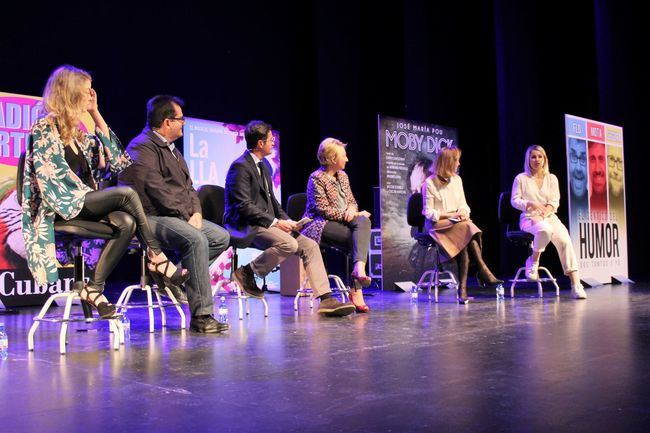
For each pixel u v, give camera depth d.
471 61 9.53
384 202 6.89
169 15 8.09
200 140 6.86
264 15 8.97
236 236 4.06
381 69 9.64
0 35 6.84
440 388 1.99
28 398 1.93
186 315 4.34
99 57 7.57
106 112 7.64
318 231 4.39
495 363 2.39
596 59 9.20
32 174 2.82
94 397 1.94
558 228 5.38
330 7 9.30
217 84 8.51
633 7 9.04
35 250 2.76
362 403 1.82
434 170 5.33
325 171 4.54
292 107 9.27
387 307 4.71
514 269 9.05
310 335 3.23
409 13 9.38
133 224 2.91
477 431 1.54
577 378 2.11
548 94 9.23
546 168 5.64
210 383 2.11
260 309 4.72
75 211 2.76
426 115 9.45
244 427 1.61
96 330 3.49
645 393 1.89
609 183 6.98
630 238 9.08
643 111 9.09
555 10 9.20
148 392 1.99
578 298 5.18
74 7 7.35
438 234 5.05
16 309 5.06
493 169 9.48
